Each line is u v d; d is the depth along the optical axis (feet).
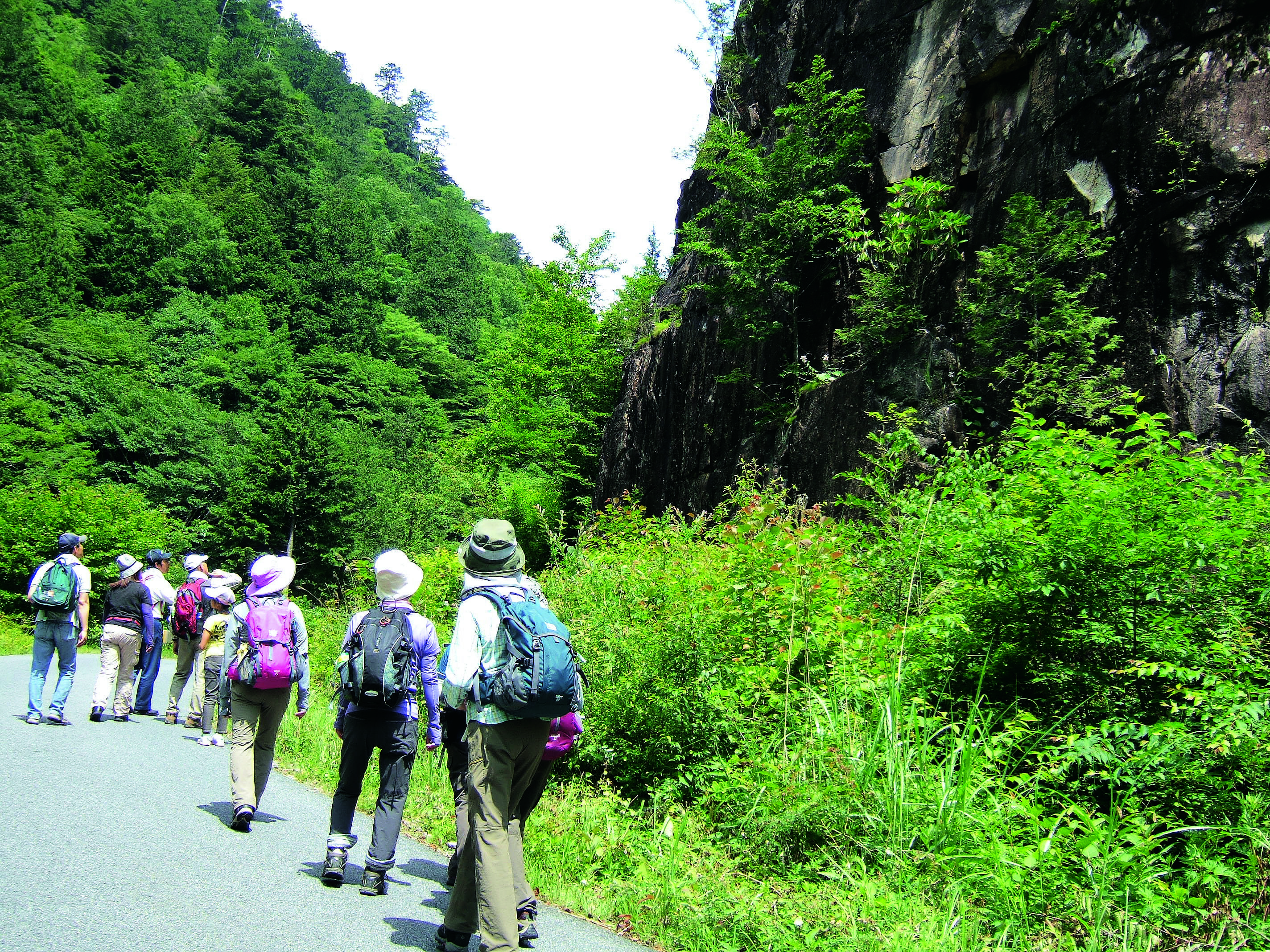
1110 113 36.83
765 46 62.95
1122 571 17.30
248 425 183.93
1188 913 12.12
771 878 14.24
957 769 16.31
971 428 38.04
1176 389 32.09
